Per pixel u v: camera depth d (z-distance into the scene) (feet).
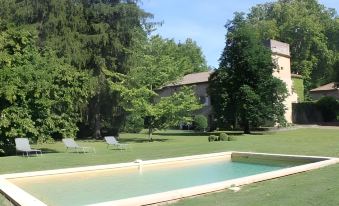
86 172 50.72
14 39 80.89
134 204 29.30
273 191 33.55
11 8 113.09
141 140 116.98
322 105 198.59
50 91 81.51
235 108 141.28
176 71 121.19
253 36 142.82
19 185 45.57
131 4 122.72
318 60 237.45
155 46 176.65
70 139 79.00
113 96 123.34
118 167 53.62
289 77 189.47
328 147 73.82
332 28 241.76
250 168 59.00
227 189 35.32
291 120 186.80
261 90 140.46
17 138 73.41
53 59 86.28
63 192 41.96
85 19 121.19
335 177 39.65
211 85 148.46
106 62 123.24
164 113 114.11
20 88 76.38
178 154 69.26
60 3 114.73
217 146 82.12
